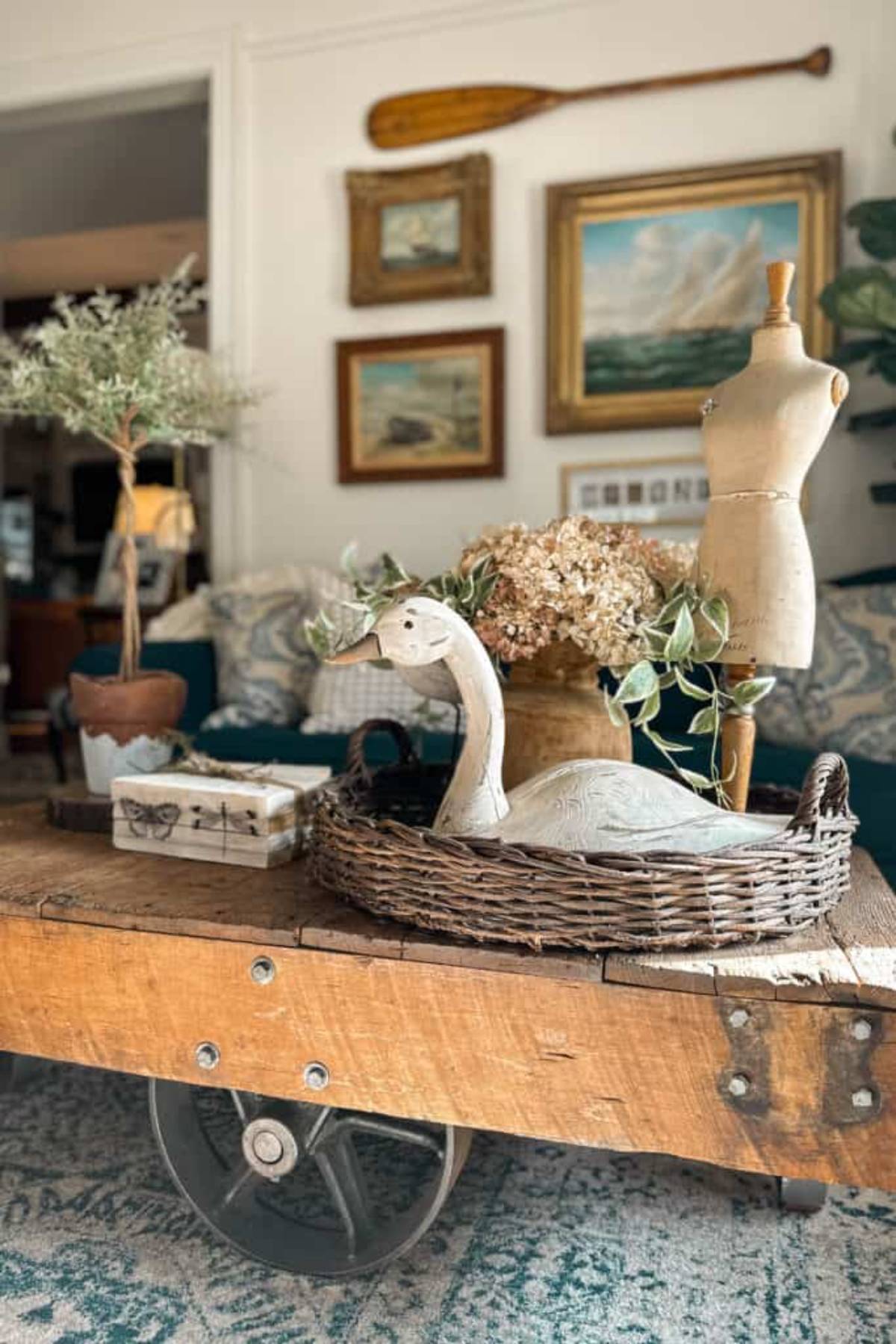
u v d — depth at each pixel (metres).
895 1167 0.93
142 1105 1.76
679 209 3.20
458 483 3.45
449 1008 1.05
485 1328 1.18
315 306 3.60
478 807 1.20
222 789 1.44
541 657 1.39
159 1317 1.19
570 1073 1.01
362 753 1.48
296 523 3.63
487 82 3.40
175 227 5.75
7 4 3.97
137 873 1.37
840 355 2.79
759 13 3.16
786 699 2.45
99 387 1.69
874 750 2.34
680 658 1.25
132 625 1.80
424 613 1.22
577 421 3.30
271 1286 1.26
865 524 3.10
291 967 1.10
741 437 1.27
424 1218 1.21
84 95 3.90
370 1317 1.20
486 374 3.40
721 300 3.18
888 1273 1.30
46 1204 1.43
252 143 3.66
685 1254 1.33
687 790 1.23
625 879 1.00
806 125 3.13
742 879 1.03
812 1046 0.94
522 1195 1.49
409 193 3.45
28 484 10.15
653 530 3.27
